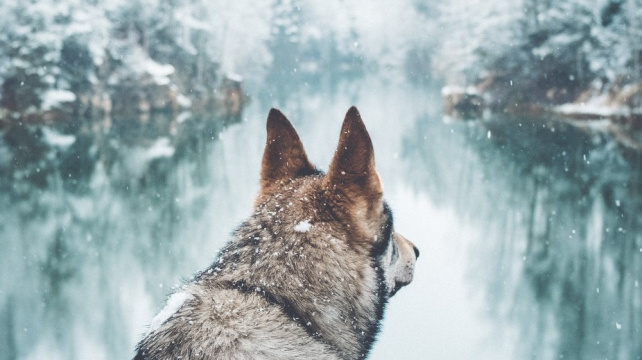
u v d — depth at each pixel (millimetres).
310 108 46156
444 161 24203
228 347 1395
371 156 1625
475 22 46625
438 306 10227
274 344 1421
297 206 1621
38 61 34000
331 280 1533
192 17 47750
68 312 10570
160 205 17906
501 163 23062
